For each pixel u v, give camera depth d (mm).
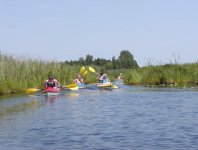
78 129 17234
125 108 24969
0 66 37625
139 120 19656
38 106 26422
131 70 57094
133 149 13375
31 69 42312
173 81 48406
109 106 26328
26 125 18453
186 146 13656
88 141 14711
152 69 51531
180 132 16172
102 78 46781
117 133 16188
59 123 19000
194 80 48031
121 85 50594
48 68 45469
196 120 19344
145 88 43719
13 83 37719
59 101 30047
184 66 50062
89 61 103625
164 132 16250
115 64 108500
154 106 25875
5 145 14195
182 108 24453
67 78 47594
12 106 26344
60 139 15102
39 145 14125
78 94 37125
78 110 24156
